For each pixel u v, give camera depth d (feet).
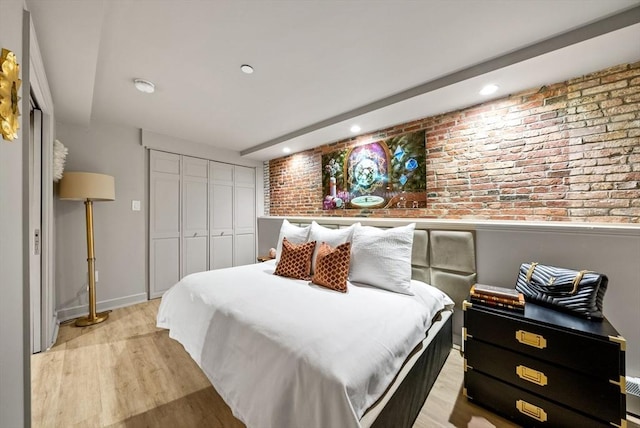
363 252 6.53
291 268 7.05
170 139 11.48
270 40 5.23
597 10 4.45
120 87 7.08
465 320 4.97
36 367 5.99
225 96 7.68
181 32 4.95
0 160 2.63
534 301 5.00
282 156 14.28
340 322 4.03
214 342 4.46
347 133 10.41
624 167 5.57
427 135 8.64
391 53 5.67
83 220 9.19
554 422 4.02
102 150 9.63
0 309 2.63
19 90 3.27
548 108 6.50
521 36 5.13
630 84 5.53
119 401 4.92
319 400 2.87
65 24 4.37
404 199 9.20
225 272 7.30
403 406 3.78
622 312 4.82
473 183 7.70
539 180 6.63
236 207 14.26
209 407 4.80
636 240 4.71
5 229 2.78
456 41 5.28
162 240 11.34
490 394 4.63
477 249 6.44
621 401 3.56
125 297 10.18
